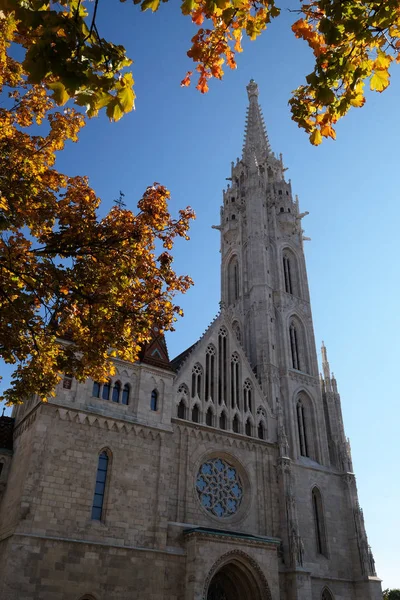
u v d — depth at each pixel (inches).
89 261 861.2
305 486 2256.4
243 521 1983.3
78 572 1503.4
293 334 2768.2
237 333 2790.4
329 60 472.4
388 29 464.4
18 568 1418.6
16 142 808.3
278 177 3346.5
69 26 375.6
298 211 3233.3
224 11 470.3
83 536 1560.0
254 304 2719.0
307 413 2554.1
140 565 1617.9
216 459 2074.3
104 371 997.2
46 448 1621.6
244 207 3201.3
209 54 523.8
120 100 407.8
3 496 1748.3
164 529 1717.5
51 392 952.9
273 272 2886.3
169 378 2023.9
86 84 390.9
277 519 2073.1
